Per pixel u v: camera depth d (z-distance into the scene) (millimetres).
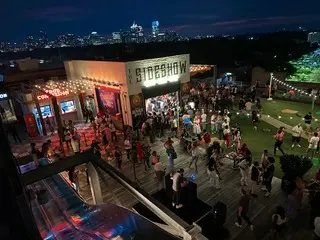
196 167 12898
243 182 11172
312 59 45188
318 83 24953
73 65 23594
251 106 20844
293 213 9195
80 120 22734
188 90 21844
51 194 5738
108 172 4383
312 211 8484
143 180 12523
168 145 12883
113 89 18984
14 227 1518
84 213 4605
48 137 19375
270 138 16531
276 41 57969
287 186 10430
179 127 18641
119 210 3953
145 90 18750
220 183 11828
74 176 9695
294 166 10266
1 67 34906
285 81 26859
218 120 16453
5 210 1492
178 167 13523
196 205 9914
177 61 20484
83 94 22641
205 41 58469
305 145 15281
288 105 23219
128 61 17594
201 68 25016
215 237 8422
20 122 23500
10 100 24469
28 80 25141
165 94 20266
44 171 4957
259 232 8758
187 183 9836
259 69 28375
